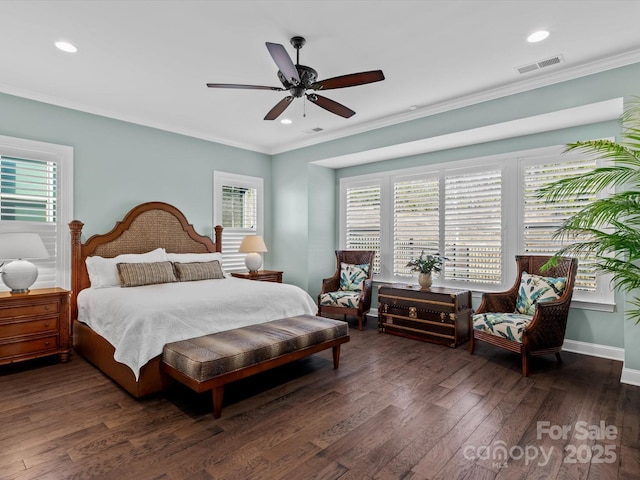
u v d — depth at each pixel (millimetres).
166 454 1984
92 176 4160
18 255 3229
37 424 2305
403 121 4426
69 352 3516
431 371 3279
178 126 4832
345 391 2838
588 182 2586
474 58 3004
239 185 5680
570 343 3840
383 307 4645
